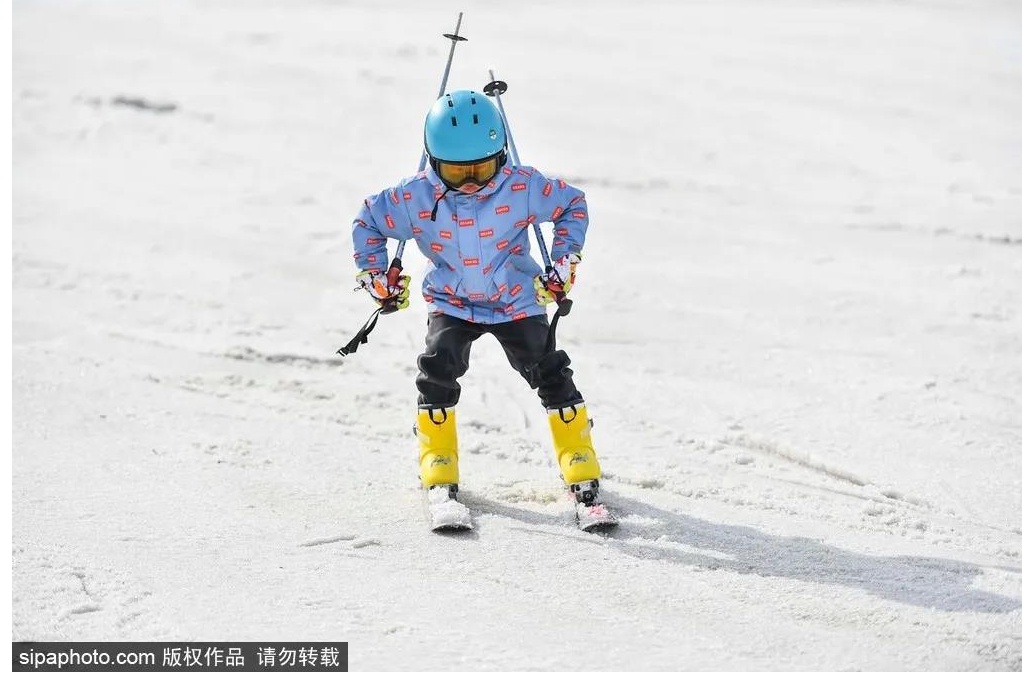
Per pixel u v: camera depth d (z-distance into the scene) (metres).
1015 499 16.50
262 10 59.19
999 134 37.41
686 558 14.35
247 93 43.44
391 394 20.67
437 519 14.94
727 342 22.92
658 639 12.33
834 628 12.61
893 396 20.33
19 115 40.59
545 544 14.72
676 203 31.67
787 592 13.43
